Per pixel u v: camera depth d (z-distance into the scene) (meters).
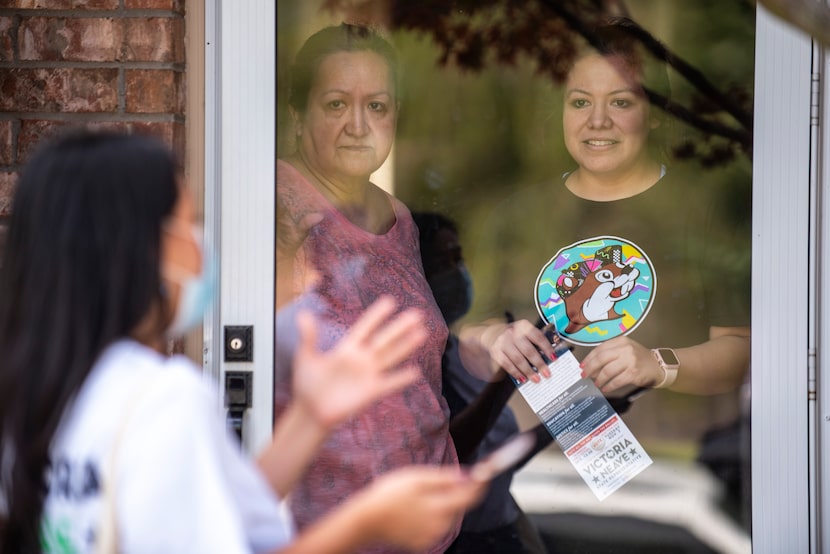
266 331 5.29
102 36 5.15
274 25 5.29
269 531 2.54
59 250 2.40
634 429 5.38
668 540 5.32
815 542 5.20
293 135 5.33
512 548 5.36
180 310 2.53
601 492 5.37
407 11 5.36
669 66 5.32
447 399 5.38
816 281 5.23
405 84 5.38
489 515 5.38
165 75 5.15
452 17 5.36
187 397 2.34
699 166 5.33
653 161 5.36
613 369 5.39
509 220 5.40
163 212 2.47
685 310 5.35
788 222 5.25
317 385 2.75
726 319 5.32
